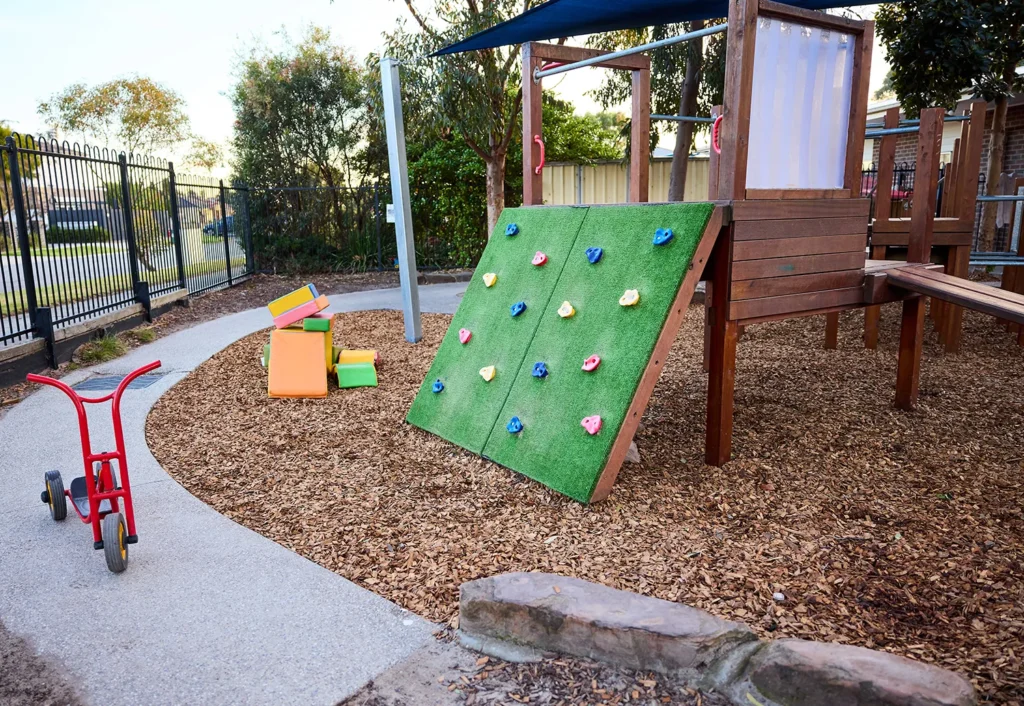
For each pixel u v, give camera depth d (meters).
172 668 2.43
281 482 4.21
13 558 3.28
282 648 2.54
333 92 16.62
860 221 4.62
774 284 4.16
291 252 16.22
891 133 6.97
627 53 4.67
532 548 3.27
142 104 21.80
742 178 3.87
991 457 4.22
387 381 6.59
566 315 4.39
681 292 3.84
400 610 2.79
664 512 3.61
